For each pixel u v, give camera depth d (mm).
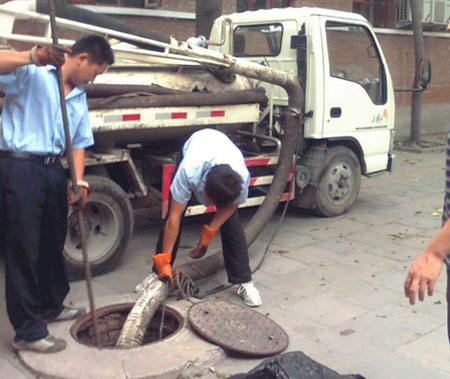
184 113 5199
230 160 3873
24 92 3350
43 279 3791
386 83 7082
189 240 5980
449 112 15195
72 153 3520
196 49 5285
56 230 3658
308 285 4891
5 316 4191
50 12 3289
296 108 5852
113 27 4934
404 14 13289
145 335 4184
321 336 4016
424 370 3619
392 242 6062
